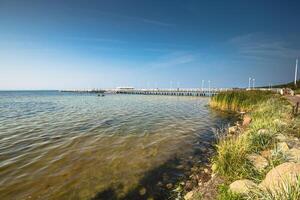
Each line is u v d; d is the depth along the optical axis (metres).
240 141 7.11
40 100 51.50
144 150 9.83
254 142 7.39
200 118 19.75
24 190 6.22
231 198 4.45
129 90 101.94
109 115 21.91
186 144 10.79
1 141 11.44
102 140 11.63
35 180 6.82
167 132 13.64
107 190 6.22
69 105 35.22
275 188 3.86
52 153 9.41
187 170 7.52
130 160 8.55
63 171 7.50
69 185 6.51
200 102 42.66
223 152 6.62
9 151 9.69
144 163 8.22
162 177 7.00
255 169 5.45
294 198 3.45
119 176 7.10
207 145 10.56
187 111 25.48
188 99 55.34
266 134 7.83
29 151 9.70
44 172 7.42
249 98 23.34
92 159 8.66
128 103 39.94
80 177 7.04
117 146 10.48
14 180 6.82
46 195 5.96
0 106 33.38
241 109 22.83
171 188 6.27
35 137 12.32
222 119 18.98
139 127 15.30
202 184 6.22
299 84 54.53
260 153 6.72
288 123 9.92
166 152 9.52
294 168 4.15
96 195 5.96
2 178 6.95
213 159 7.91
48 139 11.85
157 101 46.47
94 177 7.04
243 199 4.32
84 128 14.89
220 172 6.17
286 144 6.61
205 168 7.49
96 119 19.09
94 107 31.23
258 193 3.89
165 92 84.38
